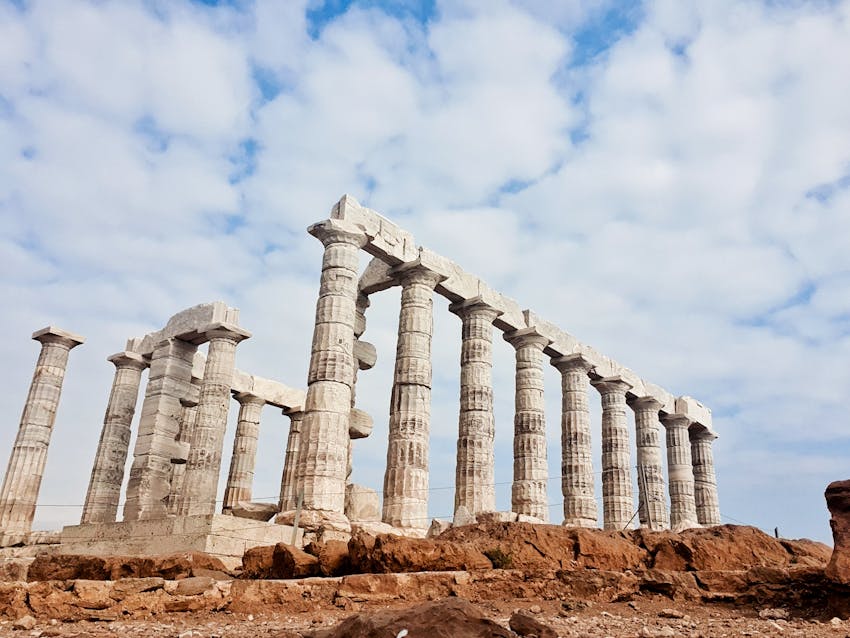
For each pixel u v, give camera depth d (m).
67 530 24.66
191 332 29.59
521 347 31.66
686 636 10.22
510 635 8.05
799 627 11.52
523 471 29.39
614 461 33.97
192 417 32.66
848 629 11.12
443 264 28.47
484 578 14.73
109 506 29.52
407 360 26.14
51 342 31.62
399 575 14.27
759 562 15.51
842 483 13.73
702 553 15.66
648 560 16.17
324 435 22.52
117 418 30.80
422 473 24.78
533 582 14.82
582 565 15.73
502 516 22.44
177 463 30.02
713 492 41.62
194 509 25.72
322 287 24.66
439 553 15.20
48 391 30.89
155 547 20.64
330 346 23.59
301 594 13.91
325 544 16.47
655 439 37.09
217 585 13.83
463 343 29.09
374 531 22.25
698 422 41.28
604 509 33.50
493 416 28.17
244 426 34.75
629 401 38.50
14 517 28.36
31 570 16.28
